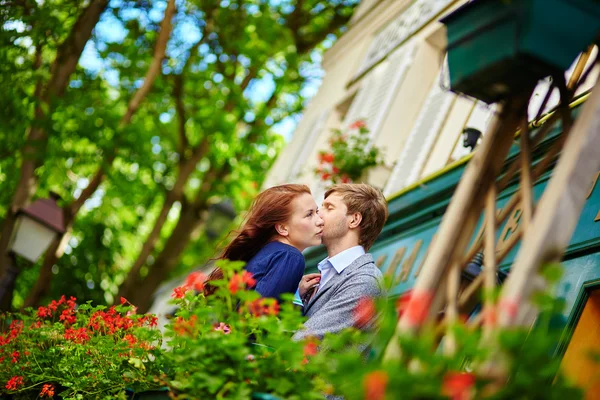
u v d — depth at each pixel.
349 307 3.68
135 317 3.84
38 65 10.17
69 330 4.23
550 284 2.26
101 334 4.21
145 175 17.73
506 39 2.59
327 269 4.12
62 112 10.88
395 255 6.91
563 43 2.56
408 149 8.07
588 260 4.41
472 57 2.71
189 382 2.89
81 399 3.94
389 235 7.32
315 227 3.99
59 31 9.58
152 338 3.32
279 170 12.74
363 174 8.29
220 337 2.79
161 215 16.23
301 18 16.75
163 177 17.72
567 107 3.06
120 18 11.86
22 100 10.03
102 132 11.38
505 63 2.61
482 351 2.20
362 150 8.32
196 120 16.19
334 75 12.65
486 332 2.32
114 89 14.10
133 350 3.50
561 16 2.55
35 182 10.11
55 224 8.74
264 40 13.94
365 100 10.05
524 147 2.79
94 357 3.97
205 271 13.46
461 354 2.28
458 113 7.57
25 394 4.45
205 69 15.05
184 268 20.14
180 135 16.59
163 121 16.59
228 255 3.99
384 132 8.86
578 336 4.22
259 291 3.65
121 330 3.93
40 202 8.84
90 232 17.27
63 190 13.81
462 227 2.72
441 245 2.69
